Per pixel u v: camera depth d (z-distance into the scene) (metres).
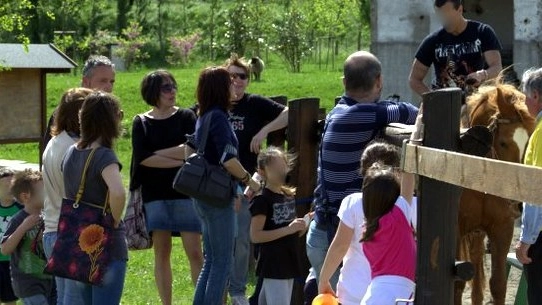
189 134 14.48
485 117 13.67
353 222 10.44
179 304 16.61
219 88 13.16
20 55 25.58
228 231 13.18
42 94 26.14
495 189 7.49
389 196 9.74
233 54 15.78
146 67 87.25
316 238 12.46
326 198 12.23
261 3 88.44
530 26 30.88
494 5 43.06
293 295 14.65
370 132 11.88
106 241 11.19
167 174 14.50
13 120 25.69
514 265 14.41
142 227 14.68
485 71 15.15
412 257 9.88
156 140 14.46
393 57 33.16
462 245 13.65
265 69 78.62
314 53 86.94
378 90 12.24
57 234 11.38
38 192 13.50
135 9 98.56
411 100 33.00
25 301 13.83
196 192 12.87
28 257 13.62
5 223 14.71
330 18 88.88
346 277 10.62
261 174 13.86
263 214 13.72
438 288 8.91
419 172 8.87
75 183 11.26
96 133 11.27
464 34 15.88
